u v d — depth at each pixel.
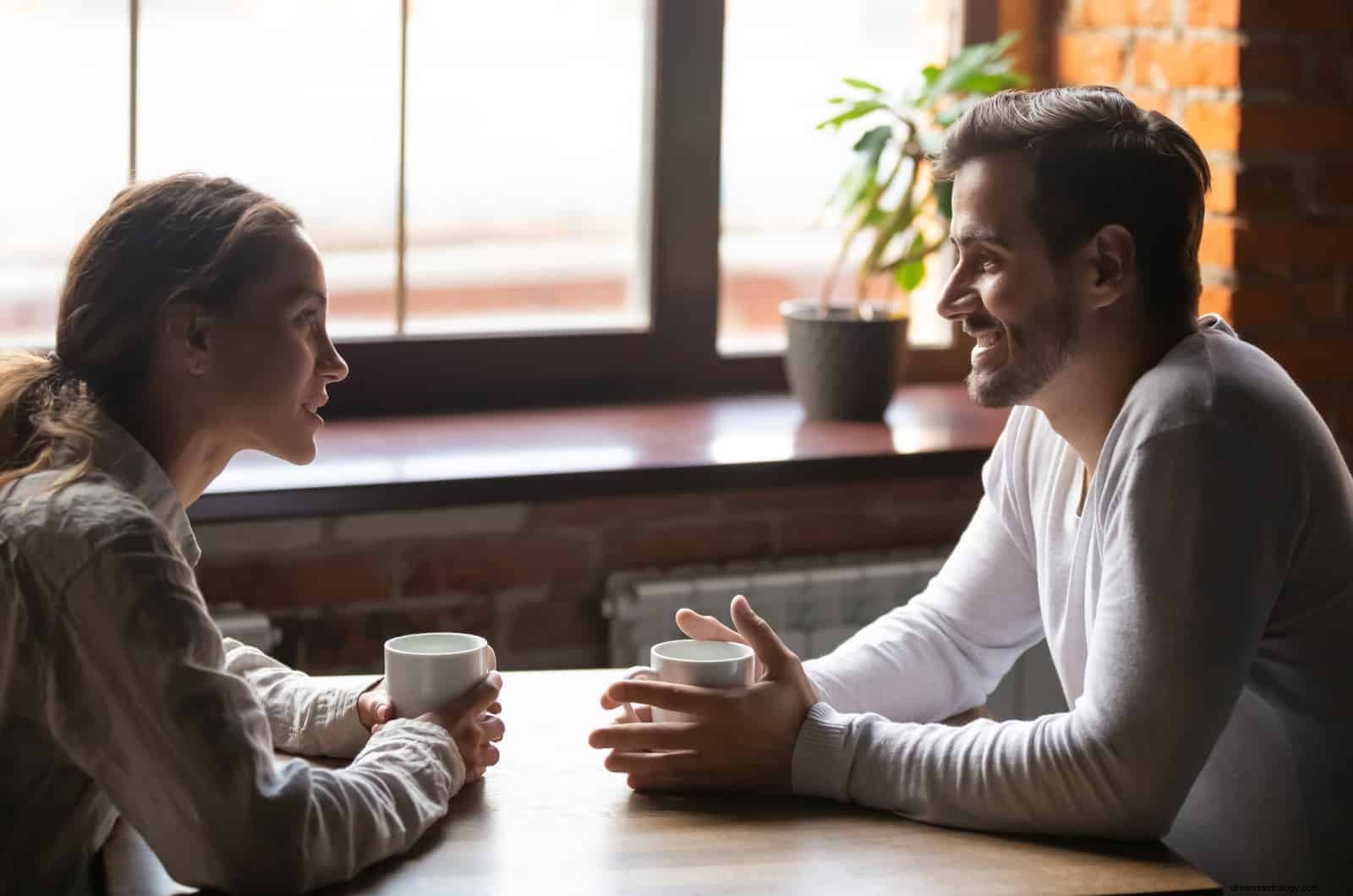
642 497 3.31
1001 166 1.83
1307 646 1.85
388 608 3.15
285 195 3.29
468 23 3.39
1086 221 1.81
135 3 3.11
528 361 3.54
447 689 1.83
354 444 3.14
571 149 3.53
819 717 1.85
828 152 3.77
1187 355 1.81
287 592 3.07
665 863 1.61
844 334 3.42
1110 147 1.80
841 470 3.21
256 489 2.77
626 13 3.53
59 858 1.64
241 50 3.20
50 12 3.05
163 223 1.66
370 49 3.31
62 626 1.51
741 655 1.93
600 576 3.30
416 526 3.15
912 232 3.77
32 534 1.52
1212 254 3.45
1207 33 3.40
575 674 2.24
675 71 3.54
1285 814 1.91
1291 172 3.42
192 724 1.48
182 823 1.50
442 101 3.39
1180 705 1.66
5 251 3.09
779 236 3.78
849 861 1.63
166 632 1.49
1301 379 3.51
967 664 2.20
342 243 3.36
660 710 1.92
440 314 3.48
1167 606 1.68
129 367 1.66
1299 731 1.89
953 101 3.75
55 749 1.58
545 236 3.55
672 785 1.83
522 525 3.22
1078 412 1.92
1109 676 1.70
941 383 3.97
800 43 3.70
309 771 1.56
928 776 1.75
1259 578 1.71
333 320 3.38
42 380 1.68
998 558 2.21
